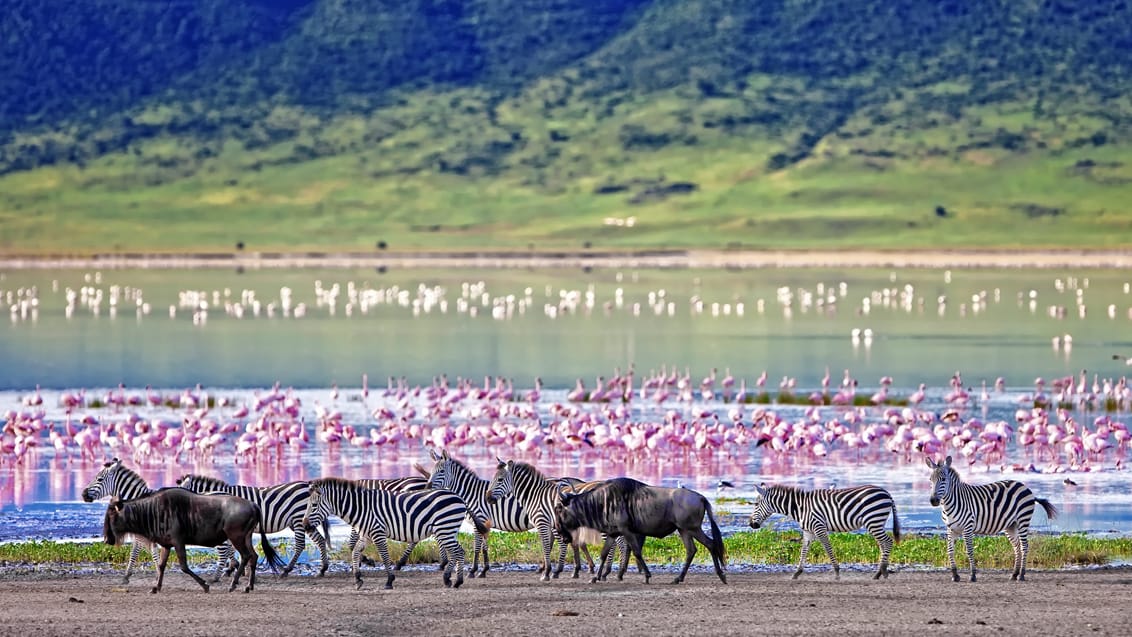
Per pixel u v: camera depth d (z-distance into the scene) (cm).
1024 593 10988
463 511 11425
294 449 19588
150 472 17775
